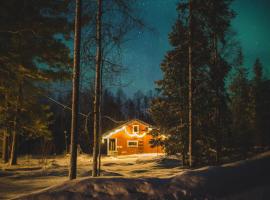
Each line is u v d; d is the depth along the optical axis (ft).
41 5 70.28
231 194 19.27
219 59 88.43
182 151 102.83
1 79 75.31
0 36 69.67
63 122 199.93
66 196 22.07
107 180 22.99
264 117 165.17
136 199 21.25
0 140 135.95
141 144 187.83
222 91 94.12
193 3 74.79
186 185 21.25
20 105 99.55
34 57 78.84
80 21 48.67
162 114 109.29
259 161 20.85
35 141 211.00
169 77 109.40
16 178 72.59
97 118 54.29
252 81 187.73
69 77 81.97
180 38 99.45
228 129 98.48
